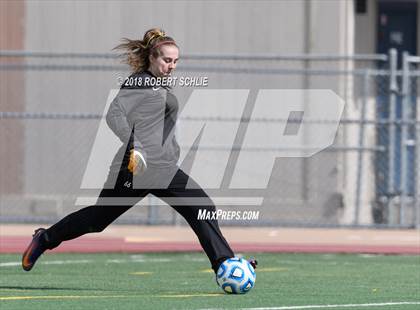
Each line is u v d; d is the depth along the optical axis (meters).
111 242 38.59
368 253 36.84
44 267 31.55
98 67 42.09
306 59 42.69
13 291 24.94
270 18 47.12
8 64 43.28
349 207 45.97
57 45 47.50
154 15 47.41
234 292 24.28
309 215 45.91
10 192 47.50
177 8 47.34
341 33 46.69
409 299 24.05
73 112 47.34
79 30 47.50
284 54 46.94
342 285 27.14
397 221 46.16
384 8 52.00
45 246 24.48
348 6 46.91
